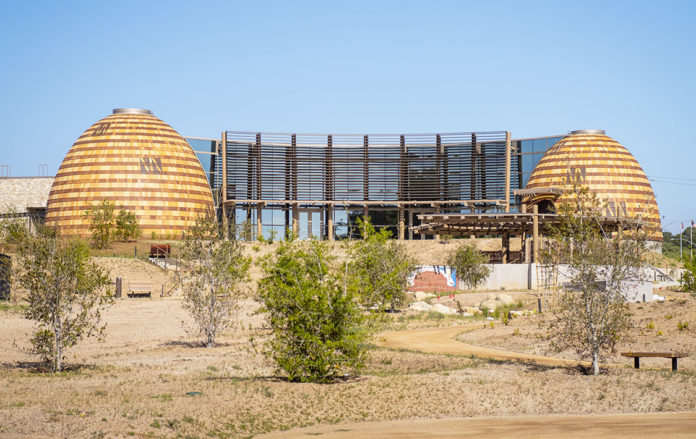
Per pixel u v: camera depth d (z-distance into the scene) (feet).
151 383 86.99
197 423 70.23
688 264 205.87
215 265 127.24
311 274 93.71
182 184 368.27
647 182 418.51
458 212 362.94
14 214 346.54
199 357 111.65
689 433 64.59
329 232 347.77
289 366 90.02
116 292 199.41
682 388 84.48
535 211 234.38
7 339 125.08
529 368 99.19
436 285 231.09
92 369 98.73
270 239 97.14
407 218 366.84
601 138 421.59
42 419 67.36
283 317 92.22
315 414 76.28
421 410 78.18
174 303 188.24
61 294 99.40
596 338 94.38
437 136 353.92
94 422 67.41
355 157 350.84
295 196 345.31
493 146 350.43
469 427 70.23
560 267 203.10
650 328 125.18
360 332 92.32
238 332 144.66
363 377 93.91
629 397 81.76
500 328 145.79
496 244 315.78
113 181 358.84
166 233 358.23
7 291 172.35
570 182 103.45
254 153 343.46
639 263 96.48
